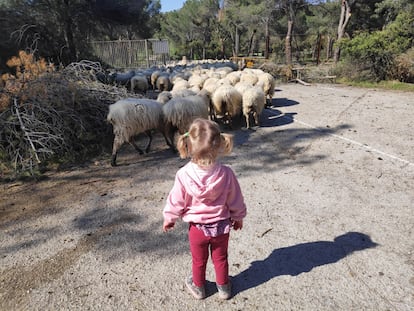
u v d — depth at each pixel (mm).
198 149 2076
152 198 4266
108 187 4656
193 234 2295
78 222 3758
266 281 2721
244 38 52250
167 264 2990
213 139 2096
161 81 11820
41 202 4273
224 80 8352
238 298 2564
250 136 6781
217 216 2217
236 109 7266
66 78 6770
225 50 52656
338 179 4539
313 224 3488
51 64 6773
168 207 2248
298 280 2715
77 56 17172
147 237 3420
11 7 14812
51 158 5613
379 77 14945
